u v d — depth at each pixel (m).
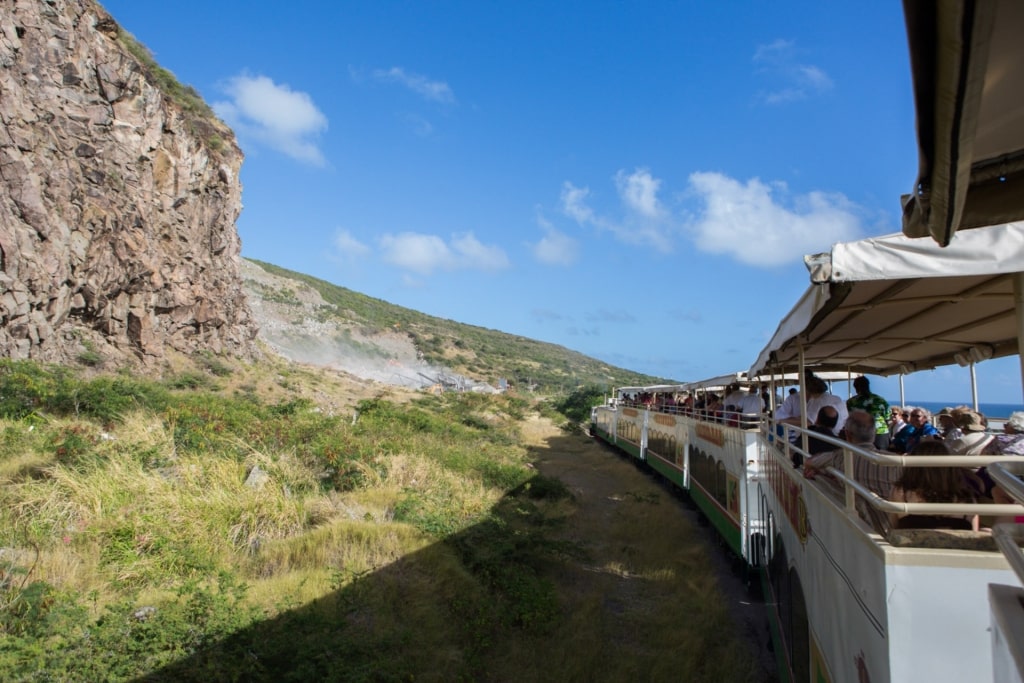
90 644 6.09
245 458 13.89
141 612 7.05
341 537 10.34
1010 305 5.12
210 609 6.99
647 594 10.98
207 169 39.59
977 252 3.64
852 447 4.00
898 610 3.29
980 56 1.60
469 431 30.78
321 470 14.54
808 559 5.64
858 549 3.87
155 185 34.38
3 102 23.36
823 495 4.98
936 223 2.44
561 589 10.70
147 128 33.31
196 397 24.34
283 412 24.25
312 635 6.87
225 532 9.89
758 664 8.49
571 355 157.62
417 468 16.36
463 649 7.84
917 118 1.93
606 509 18.42
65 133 26.98
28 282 23.38
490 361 108.00
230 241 44.81
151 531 9.12
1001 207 2.71
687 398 21.02
